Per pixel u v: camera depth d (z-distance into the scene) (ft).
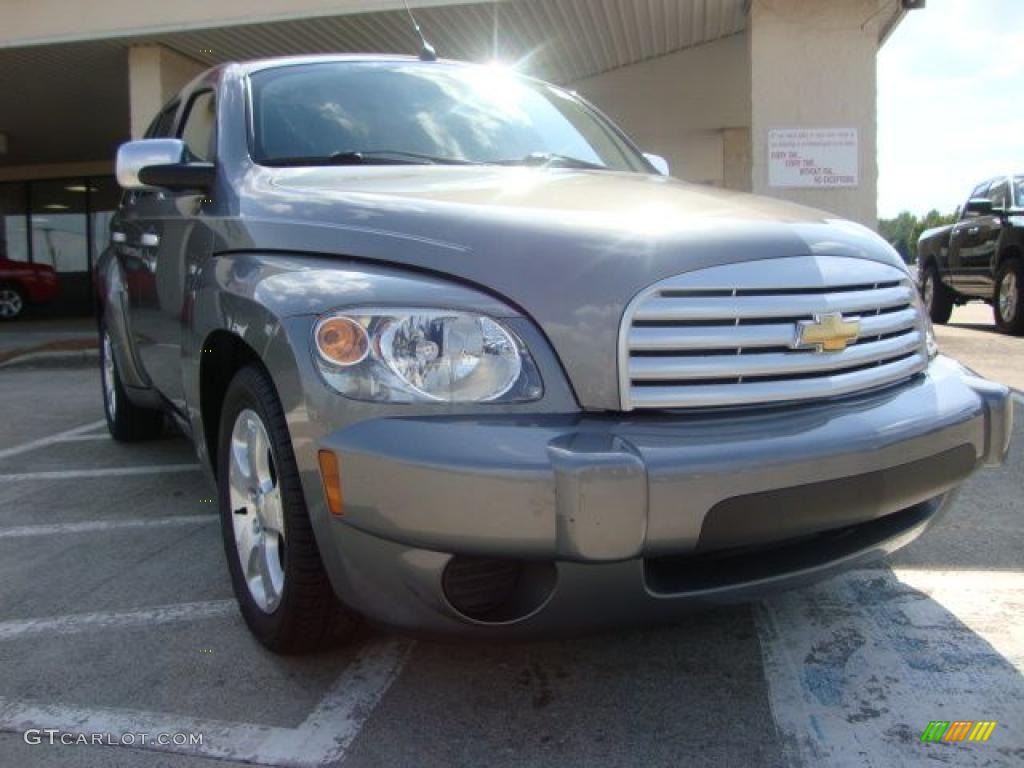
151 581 11.03
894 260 8.89
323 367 7.14
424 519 6.60
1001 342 32.91
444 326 6.92
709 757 7.15
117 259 14.84
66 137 53.16
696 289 7.16
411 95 11.97
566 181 9.51
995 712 7.68
